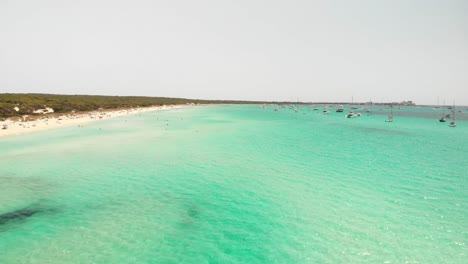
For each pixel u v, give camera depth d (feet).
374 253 42.34
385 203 60.23
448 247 43.83
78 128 173.68
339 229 49.44
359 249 43.37
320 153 110.73
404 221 52.13
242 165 90.89
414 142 140.77
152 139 140.26
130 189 68.59
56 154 102.99
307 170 85.25
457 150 119.03
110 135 150.10
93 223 51.29
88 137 141.79
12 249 42.52
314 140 145.07
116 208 57.88
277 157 102.99
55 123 186.19
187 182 73.97
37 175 78.23
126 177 77.71
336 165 91.56
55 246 43.52
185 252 42.57
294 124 238.27
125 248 43.29
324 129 199.21
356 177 78.38
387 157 103.96
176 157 101.30
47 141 128.26
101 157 99.66
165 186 70.90
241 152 111.45
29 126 166.71
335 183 73.20
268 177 78.33
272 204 60.08
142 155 103.76
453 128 216.74
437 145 131.95
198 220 53.01
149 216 54.44
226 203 60.64
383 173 82.33
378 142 140.15
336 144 132.67
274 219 53.31
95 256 40.98
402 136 164.04
